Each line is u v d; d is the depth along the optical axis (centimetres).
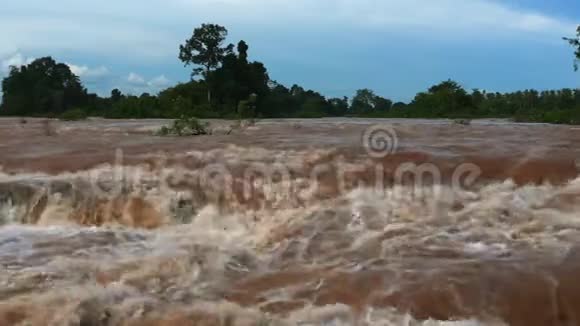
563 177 888
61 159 1080
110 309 522
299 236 709
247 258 655
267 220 794
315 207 804
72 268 616
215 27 5056
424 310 510
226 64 5106
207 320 506
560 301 510
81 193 874
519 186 856
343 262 618
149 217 851
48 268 616
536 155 1052
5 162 1062
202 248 692
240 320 505
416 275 564
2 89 5716
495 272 559
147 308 526
